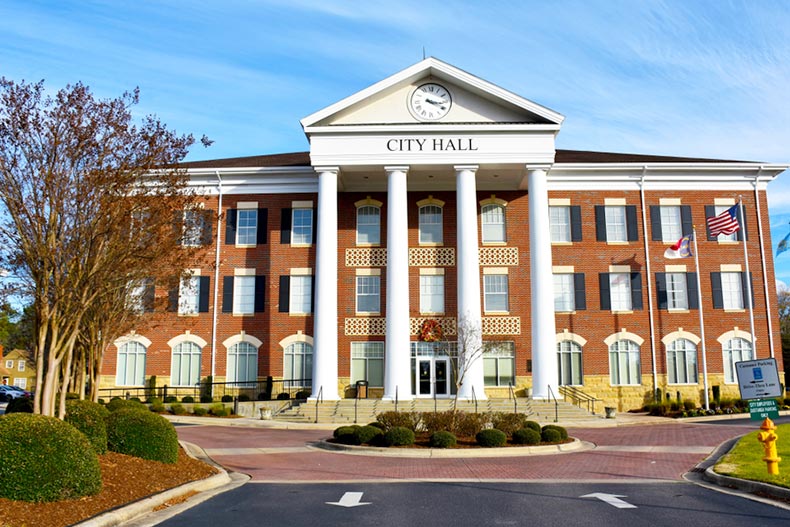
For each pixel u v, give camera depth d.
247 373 37.91
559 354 37.69
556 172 38.91
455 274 38.12
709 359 37.84
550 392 33.53
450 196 39.00
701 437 24.16
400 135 35.75
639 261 38.50
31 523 9.65
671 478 15.43
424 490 13.77
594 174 39.12
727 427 27.92
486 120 36.22
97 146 14.70
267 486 14.41
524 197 38.94
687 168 38.88
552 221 38.84
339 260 38.53
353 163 35.59
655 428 28.56
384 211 39.06
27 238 14.27
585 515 11.12
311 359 37.78
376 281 38.34
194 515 11.23
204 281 38.66
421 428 22.78
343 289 38.28
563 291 38.25
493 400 33.19
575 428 29.02
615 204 39.06
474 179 35.62
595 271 38.41
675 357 37.78
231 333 38.22
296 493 13.47
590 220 38.88
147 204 16.30
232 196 39.34
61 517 10.13
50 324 15.84
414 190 39.09
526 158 35.38
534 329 34.25
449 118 36.22
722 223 35.09
